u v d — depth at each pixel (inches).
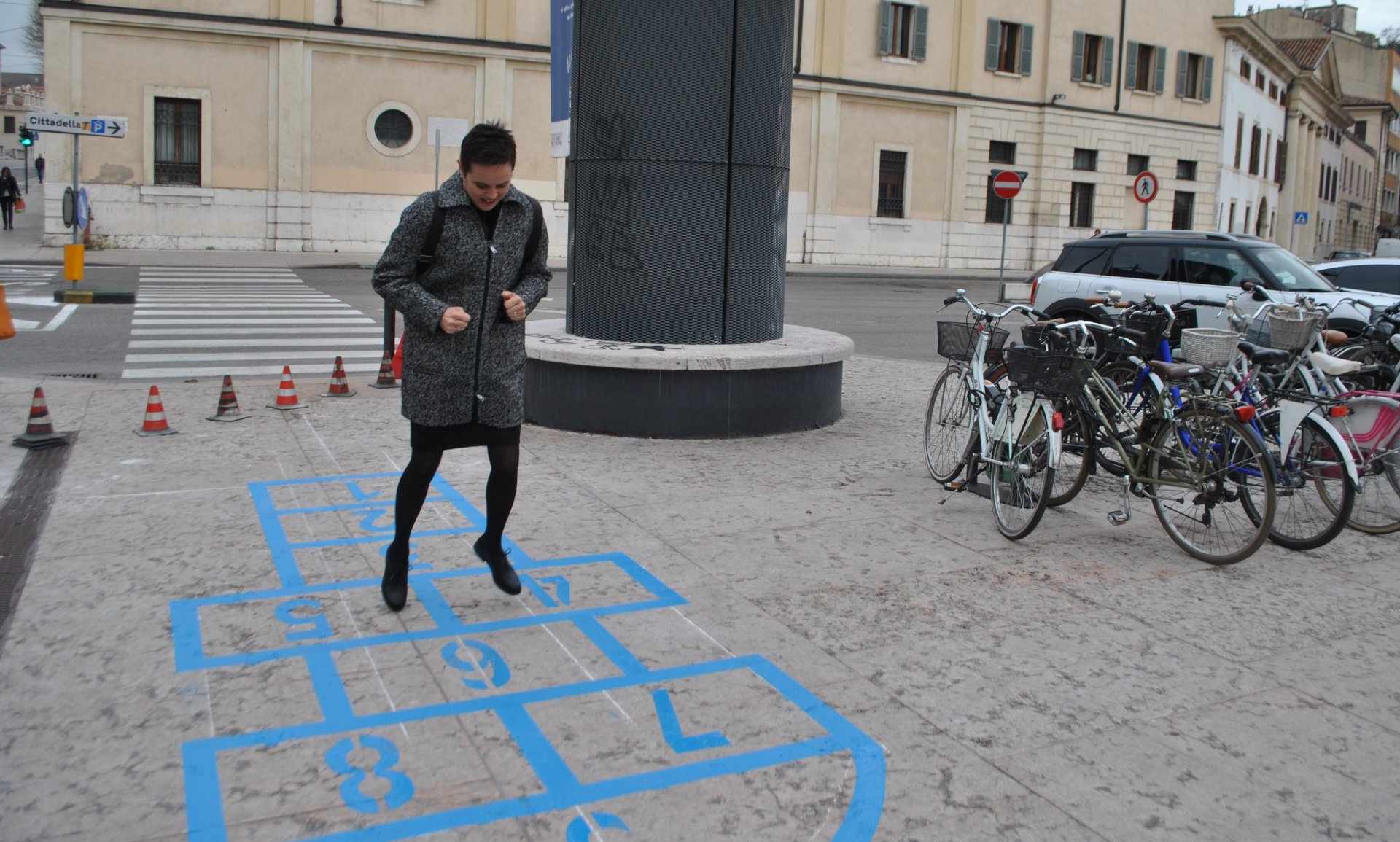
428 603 166.9
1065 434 231.9
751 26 291.4
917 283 1164.5
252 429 284.0
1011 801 117.1
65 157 966.4
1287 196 2085.4
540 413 294.8
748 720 133.0
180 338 482.0
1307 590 188.2
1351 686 149.6
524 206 153.2
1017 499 207.9
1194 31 1584.6
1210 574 195.0
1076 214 1518.2
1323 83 2278.5
